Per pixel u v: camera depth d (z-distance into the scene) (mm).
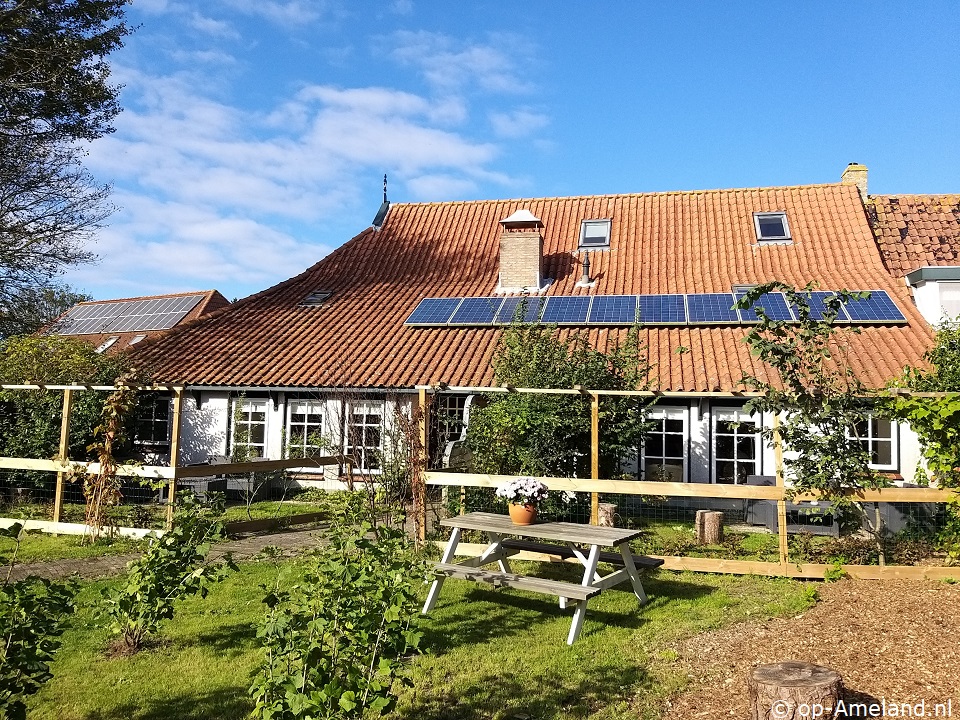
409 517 12211
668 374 14578
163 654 6113
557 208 22750
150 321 27922
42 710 5082
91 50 18734
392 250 22734
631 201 22250
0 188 19219
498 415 10852
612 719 4867
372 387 15492
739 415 14641
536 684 5461
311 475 16391
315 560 5227
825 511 8781
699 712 4918
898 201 20547
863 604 7086
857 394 8672
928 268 15109
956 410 8008
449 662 5910
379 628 4363
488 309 17984
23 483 14195
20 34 17469
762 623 6758
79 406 14133
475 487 10328
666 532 11359
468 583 8430
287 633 4383
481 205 23875
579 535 7016
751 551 9719
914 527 9578
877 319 15305
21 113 18531
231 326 19172
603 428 11273
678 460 14859
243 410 17031
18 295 20203
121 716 5008
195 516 6852
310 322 18953
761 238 19547
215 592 7949
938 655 5547
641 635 6578
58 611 4805
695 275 18625
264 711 4078
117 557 9758
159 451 17016
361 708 4090
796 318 15461
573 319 16703
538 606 7559
